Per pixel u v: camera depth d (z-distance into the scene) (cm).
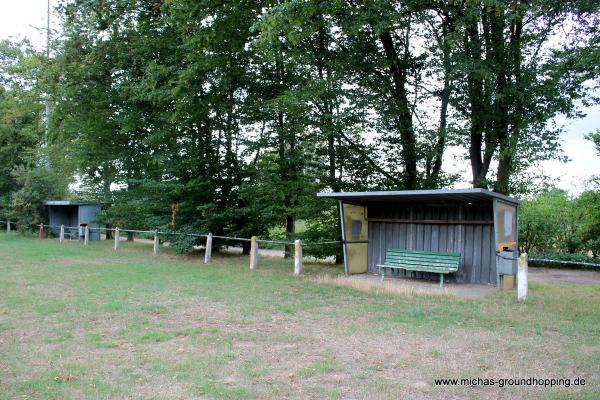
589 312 859
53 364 564
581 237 1997
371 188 1603
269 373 534
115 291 1042
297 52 1550
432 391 482
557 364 567
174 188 1781
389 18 1300
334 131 1532
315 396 467
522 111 1402
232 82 1825
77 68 1855
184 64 1803
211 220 1855
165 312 848
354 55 1549
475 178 1616
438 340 670
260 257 1917
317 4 1208
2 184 3141
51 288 1073
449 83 1473
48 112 2531
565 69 1317
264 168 1788
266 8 1534
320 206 1620
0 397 462
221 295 1012
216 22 1515
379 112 1548
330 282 1205
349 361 577
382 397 466
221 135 1966
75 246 2234
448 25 1450
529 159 1414
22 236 2861
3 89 3155
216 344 651
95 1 1706
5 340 664
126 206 2248
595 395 466
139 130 2092
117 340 668
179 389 484
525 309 882
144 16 1853
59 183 2917
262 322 782
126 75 1867
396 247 1380
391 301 964
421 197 1164
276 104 1512
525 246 2089
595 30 1386
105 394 470
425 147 1557
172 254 1939
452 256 1158
